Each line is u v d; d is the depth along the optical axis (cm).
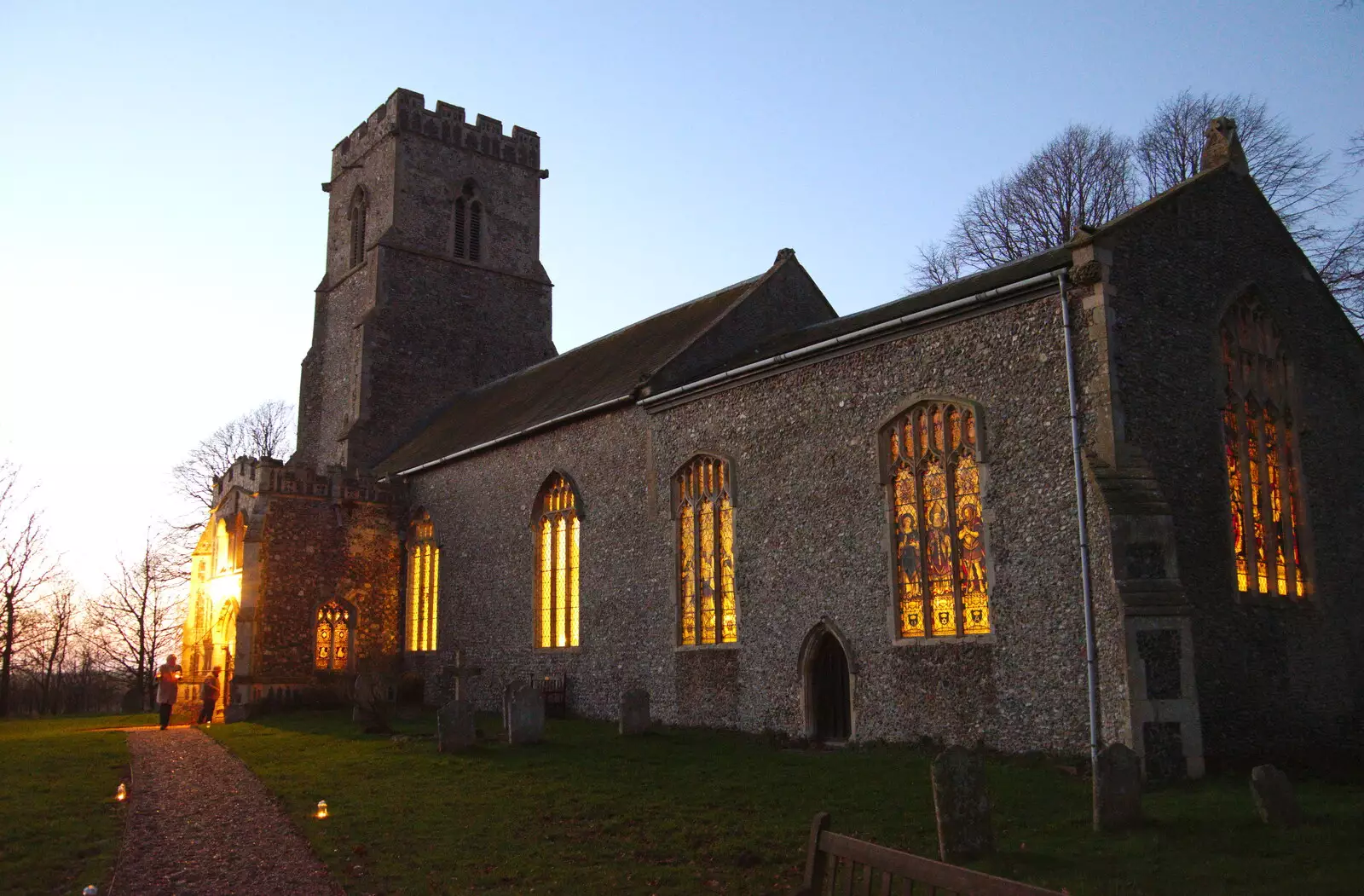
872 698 1736
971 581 1627
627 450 2344
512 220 4091
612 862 962
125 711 4925
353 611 3012
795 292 2669
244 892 877
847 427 1850
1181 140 3100
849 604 1797
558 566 2522
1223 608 1554
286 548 2942
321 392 3969
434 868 946
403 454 3419
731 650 2006
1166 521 1417
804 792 1276
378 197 3903
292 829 1120
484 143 4066
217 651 3152
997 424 1611
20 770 1558
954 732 1605
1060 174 3322
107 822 1157
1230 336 1725
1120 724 1372
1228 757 1480
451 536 2931
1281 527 1722
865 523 1792
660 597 2194
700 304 2869
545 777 1426
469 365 3841
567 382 2925
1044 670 1493
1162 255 1623
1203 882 834
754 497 2005
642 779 1395
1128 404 1502
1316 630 1700
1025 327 1602
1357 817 1035
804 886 672
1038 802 1162
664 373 2317
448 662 2858
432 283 3819
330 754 1720
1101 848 950
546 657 2492
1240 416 1692
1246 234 1800
